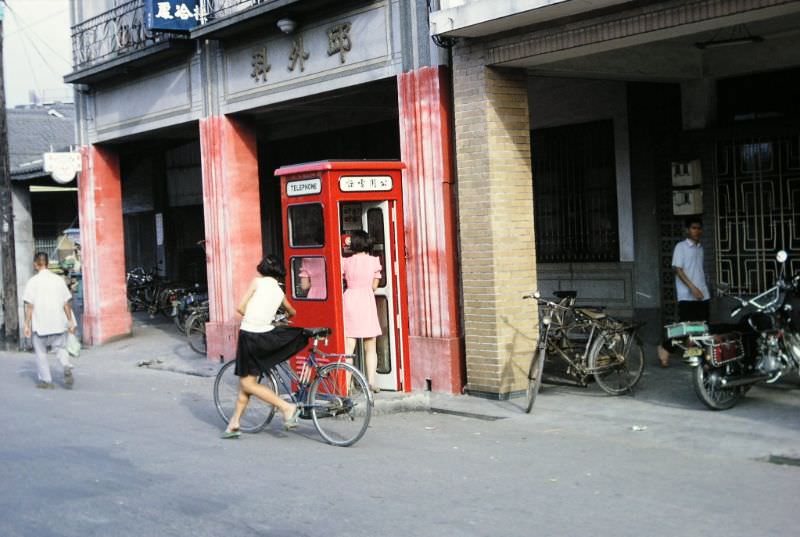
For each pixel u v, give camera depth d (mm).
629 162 12578
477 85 10211
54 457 8117
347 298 10367
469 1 10141
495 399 10211
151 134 16938
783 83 11219
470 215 10391
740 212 11484
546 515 5918
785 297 9273
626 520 5770
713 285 11719
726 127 11352
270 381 9156
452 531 5637
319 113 15625
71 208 30500
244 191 14625
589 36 9125
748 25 10578
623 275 12750
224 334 14758
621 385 10219
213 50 14539
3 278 18828
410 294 11078
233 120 14523
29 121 34000
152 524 5996
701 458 7305
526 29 9641
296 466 7520
